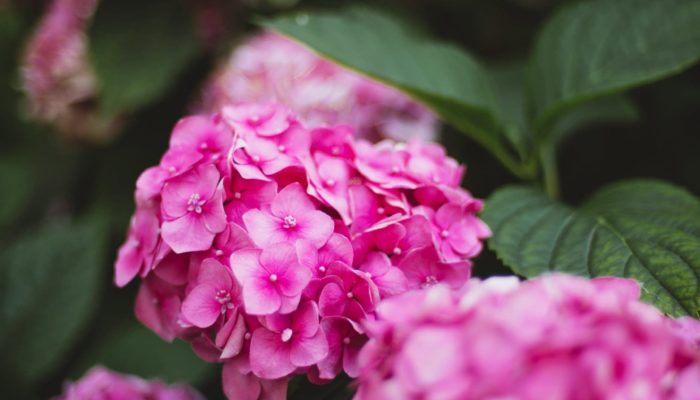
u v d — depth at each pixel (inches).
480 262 25.9
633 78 25.8
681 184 30.8
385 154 23.0
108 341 30.9
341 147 22.6
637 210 23.4
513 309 18.2
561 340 17.4
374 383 18.8
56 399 29.1
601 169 31.8
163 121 36.1
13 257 31.3
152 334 30.8
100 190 35.7
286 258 20.7
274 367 20.6
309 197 21.6
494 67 31.9
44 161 44.3
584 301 18.6
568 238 23.0
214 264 21.0
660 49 26.1
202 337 21.9
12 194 41.9
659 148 31.5
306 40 25.6
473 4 35.3
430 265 21.9
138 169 35.8
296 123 22.5
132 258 22.5
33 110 37.8
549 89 27.3
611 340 17.6
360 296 21.0
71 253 31.3
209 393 30.6
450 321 18.4
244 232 21.0
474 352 17.7
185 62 32.9
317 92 31.1
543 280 18.9
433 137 31.1
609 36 26.9
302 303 20.8
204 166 21.6
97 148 38.8
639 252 22.1
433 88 26.5
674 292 21.1
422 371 18.0
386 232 21.7
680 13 26.4
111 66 32.7
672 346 18.2
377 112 31.2
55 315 30.6
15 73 44.1
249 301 20.2
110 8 33.4
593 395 17.4
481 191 30.9
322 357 20.5
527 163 28.0
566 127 29.7
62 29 34.5
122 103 32.3
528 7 35.0
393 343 19.2
